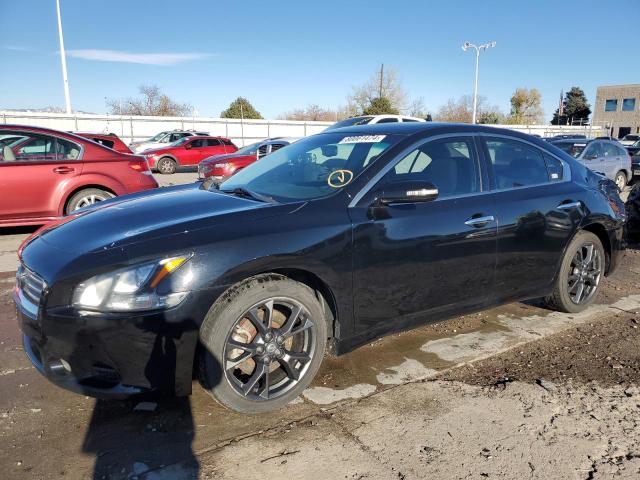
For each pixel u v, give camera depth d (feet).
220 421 9.32
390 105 166.81
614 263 15.49
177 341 8.39
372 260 10.25
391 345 12.71
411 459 8.32
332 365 11.59
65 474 7.89
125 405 9.81
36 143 22.68
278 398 9.55
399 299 10.84
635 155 54.03
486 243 11.91
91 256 8.39
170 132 89.20
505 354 12.31
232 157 46.80
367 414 9.60
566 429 9.22
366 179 10.58
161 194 12.19
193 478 7.82
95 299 8.13
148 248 8.46
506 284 12.65
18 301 9.25
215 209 9.98
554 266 13.67
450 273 11.46
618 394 10.47
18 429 9.00
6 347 12.24
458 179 11.94
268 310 9.28
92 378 8.41
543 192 13.25
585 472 8.06
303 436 8.89
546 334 13.51
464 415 9.61
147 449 8.50
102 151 24.00
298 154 12.78
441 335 13.38
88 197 23.57
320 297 10.27
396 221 10.55
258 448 8.55
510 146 13.23
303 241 9.37
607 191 15.15
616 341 13.08
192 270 8.45
